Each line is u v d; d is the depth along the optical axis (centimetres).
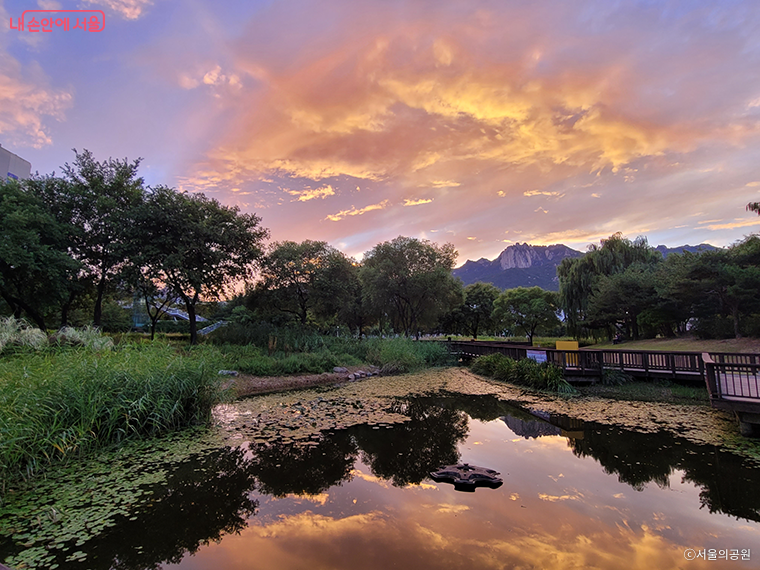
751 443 630
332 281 2294
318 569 309
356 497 446
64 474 500
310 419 797
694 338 2261
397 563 314
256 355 1480
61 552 335
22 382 545
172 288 1705
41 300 1500
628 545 342
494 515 400
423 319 2784
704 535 361
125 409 628
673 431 711
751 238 2028
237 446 621
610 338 3020
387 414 854
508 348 1556
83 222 1547
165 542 352
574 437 686
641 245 3097
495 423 794
